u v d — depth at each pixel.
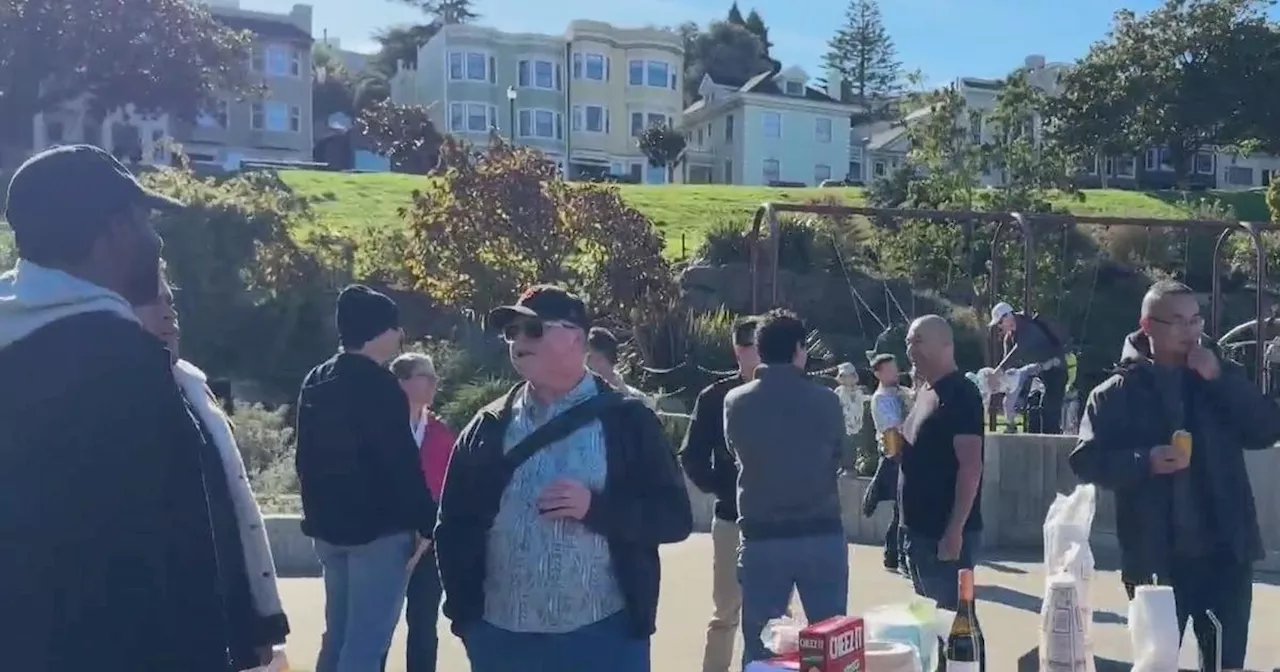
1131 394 4.29
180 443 2.32
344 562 4.76
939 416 4.76
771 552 4.69
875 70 94.75
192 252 19.34
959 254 24.89
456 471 3.59
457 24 78.94
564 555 3.39
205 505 2.37
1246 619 4.26
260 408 13.95
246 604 3.20
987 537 9.78
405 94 79.12
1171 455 4.07
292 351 19.28
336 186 36.75
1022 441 9.80
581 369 3.58
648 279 17.78
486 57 68.88
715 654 5.83
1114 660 3.88
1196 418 4.22
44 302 2.29
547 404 3.55
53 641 2.15
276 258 19.84
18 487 2.18
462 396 13.59
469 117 68.44
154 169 29.09
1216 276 13.83
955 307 22.97
